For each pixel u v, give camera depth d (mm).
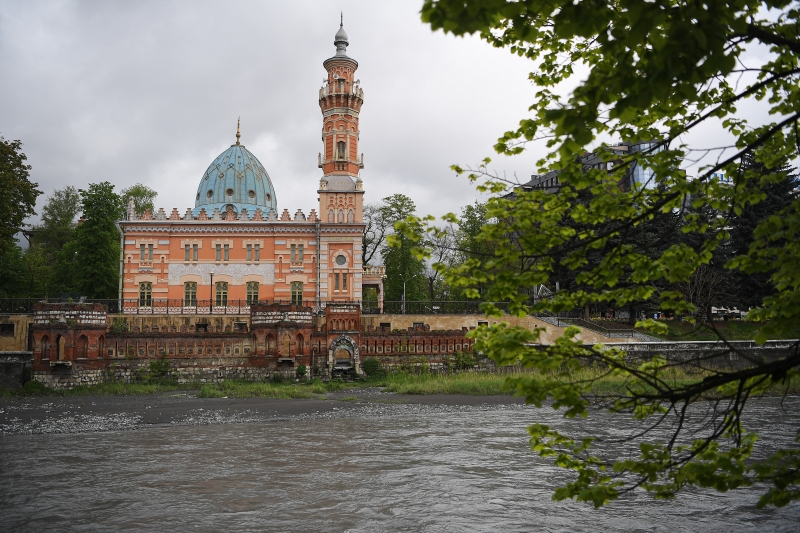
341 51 73562
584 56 9055
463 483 21031
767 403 40094
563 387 7645
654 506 18531
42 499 19156
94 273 69000
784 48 7398
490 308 8828
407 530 16578
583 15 5918
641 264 8102
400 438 29281
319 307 67562
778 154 8328
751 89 7125
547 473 22406
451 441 28438
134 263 67375
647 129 8523
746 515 17672
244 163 82062
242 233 68688
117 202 71875
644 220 8492
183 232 68125
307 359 54594
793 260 7246
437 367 57469
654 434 28625
